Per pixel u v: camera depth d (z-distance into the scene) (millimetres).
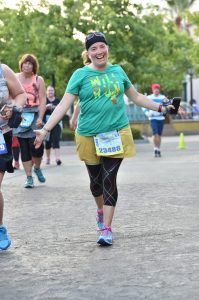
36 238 7074
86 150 6887
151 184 11984
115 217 8289
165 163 17328
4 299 4805
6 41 35312
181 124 42625
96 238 6996
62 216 8539
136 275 5359
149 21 35375
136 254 6137
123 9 34500
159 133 20031
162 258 5934
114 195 6723
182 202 9508
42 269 5676
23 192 11305
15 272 5598
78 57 33875
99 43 6688
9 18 35938
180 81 47406
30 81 11555
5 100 6297
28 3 34750
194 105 49812
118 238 6941
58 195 10758
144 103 7039
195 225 7590
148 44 34719
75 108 9359
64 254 6250
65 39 33375
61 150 26688
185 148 25062
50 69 33250
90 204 9602
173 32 38562
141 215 8406
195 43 43062
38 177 12672
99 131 6734
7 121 6258
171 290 4887
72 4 34062
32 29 34344
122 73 6871
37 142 6637
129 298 4711
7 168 6426
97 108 6711
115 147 6711
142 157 20109
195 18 42219
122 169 15539
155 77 35188
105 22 33344
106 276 5359
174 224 7688
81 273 5492
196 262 5746
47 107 15992
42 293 4926
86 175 14438
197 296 4715
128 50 33656
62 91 37312
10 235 7273
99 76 6738
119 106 6789
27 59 11391
